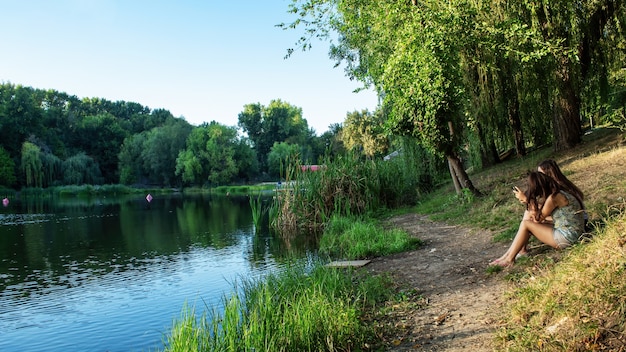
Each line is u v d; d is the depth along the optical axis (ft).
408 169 69.67
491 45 43.55
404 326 18.61
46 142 293.23
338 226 56.29
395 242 37.40
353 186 67.05
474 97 57.52
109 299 33.68
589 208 25.32
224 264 44.06
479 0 45.11
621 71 51.49
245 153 288.71
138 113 432.66
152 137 286.05
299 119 395.34
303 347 17.51
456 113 47.14
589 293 13.83
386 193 69.46
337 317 19.11
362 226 48.08
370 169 70.03
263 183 297.94
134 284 37.96
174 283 37.42
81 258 51.47
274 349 16.81
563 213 20.45
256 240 58.95
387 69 44.14
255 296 24.97
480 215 40.14
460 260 28.19
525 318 15.42
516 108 66.80
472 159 73.31
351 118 178.19
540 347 13.00
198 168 262.67
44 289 37.76
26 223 89.71
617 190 27.71
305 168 70.64
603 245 15.56
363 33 52.24
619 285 13.33
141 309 30.55
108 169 328.49
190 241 61.05
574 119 53.62
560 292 15.14
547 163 21.35
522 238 21.90
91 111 425.69
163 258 49.60
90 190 239.71
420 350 15.94
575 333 12.87
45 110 332.39
